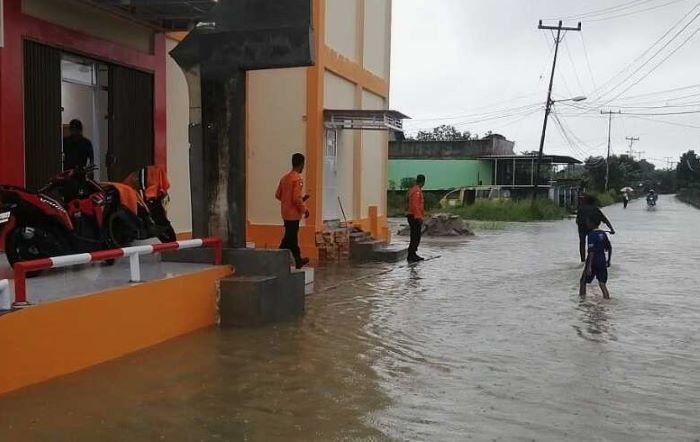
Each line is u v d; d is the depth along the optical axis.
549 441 4.70
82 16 10.12
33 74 9.25
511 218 39.34
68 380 5.76
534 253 18.78
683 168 104.62
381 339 7.76
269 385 5.88
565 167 67.81
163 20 11.23
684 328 8.72
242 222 8.95
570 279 13.35
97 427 4.77
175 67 12.29
